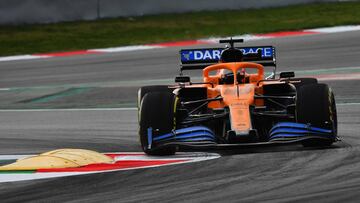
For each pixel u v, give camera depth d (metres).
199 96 38.19
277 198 23.61
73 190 26.48
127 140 41.44
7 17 116.75
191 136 32.84
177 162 31.27
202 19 117.56
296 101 33.50
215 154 33.34
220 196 24.33
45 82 76.88
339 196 23.31
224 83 37.81
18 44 106.31
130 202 24.12
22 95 69.06
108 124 49.28
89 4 121.81
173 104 33.78
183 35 105.50
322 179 26.22
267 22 110.69
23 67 89.31
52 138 43.94
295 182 25.95
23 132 47.66
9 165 31.67
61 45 104.38
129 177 28.33
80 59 92.31
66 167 30.78
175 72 77.44
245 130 32.09
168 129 33.25
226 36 101.44
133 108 56.81
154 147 33.25
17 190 26.92
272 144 31.80
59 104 61.91
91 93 66.81
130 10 123.25
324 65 75.06
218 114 34.25
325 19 109.69
